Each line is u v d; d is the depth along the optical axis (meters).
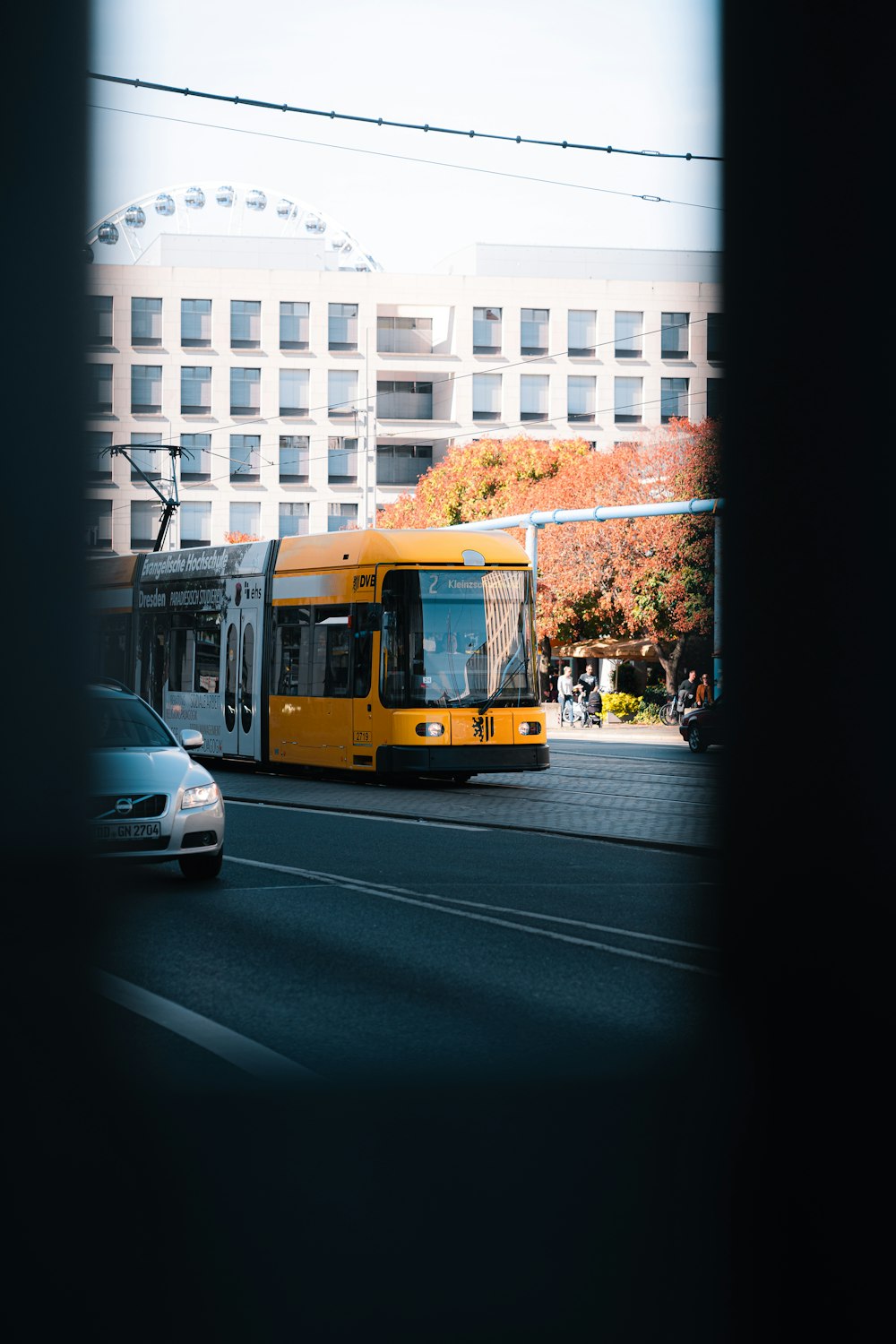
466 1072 6.48
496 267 91.12
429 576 22.80
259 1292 4.09
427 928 10.31
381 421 88.44
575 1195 4.91
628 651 55.69
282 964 8.94
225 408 87.69
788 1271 4.30
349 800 21.23
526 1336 3.83
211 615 27.62
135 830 12.10
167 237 90.88
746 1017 7.68
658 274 92.75
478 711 22.66
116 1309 3.99
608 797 21.83
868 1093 6.25
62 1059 6.63
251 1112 5.83
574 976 8.70
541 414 89.31
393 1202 4.82
